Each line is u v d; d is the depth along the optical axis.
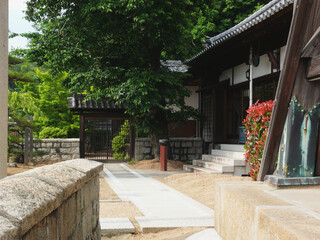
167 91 13.05
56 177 2.10
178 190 7.78
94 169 3.14
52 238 1.86
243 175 10.68
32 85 20.97
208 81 16.23
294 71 2.91
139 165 13.86
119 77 13.44
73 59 13.23
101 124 18.45
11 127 13.80
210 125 16.42
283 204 2.40
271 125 3.19
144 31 12.25
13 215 1.22
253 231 2.36
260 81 12.22
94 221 3.50
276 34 10.77
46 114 19.50
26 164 12.94
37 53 13.79
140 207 5.70
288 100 3.03
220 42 12.34
